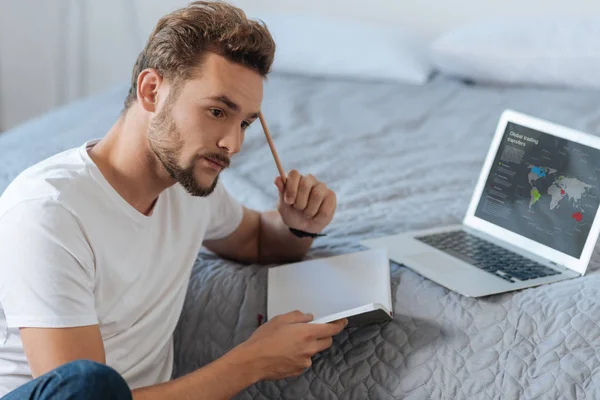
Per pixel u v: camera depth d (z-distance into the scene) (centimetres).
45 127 193
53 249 94
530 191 137
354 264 125
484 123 204
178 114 100
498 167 142
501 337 109
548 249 131
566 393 101
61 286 93
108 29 302
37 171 102
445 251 132
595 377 101
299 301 120
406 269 126
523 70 225
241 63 100
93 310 97
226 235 134
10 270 93
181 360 124
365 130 201
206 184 104
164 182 107
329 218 129
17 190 99
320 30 250
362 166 178
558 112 203
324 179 170
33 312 92
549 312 111
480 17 263
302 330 107
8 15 307
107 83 309
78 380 83
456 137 197
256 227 138
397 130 203
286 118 208
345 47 243
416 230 143
